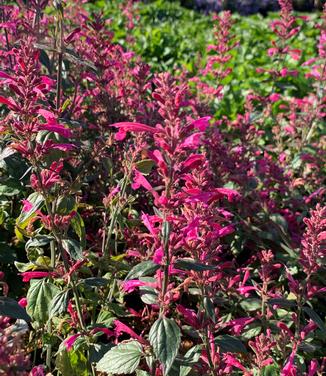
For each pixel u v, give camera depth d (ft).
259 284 2.83
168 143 1.96
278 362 2.65
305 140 4.42
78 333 2.37
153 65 8.14
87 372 2.41
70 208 2.40
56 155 2.49
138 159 2.68
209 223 2.20
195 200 1.99
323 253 2.43
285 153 4.50
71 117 3.14
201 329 2.23
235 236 3.33
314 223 2.43
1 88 3.06
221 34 4.75
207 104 4.33
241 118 3.88
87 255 2.63
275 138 4.50
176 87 2.05
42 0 3.27
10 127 2.28
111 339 2.85
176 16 13.16
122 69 4.06
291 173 3.98
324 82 4.57
